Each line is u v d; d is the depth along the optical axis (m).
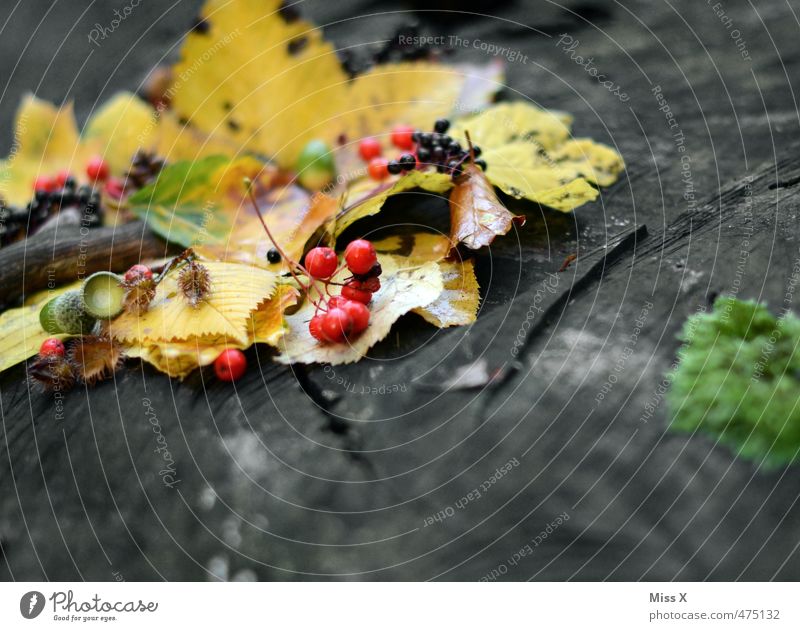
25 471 0.36
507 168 0.41
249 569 0.34
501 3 0.51
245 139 0.44
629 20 0.50
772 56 0.47
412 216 0.40
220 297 0.36
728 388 0.35
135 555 0.34
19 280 0.39
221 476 0.35
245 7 0.44
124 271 0.40
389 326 0.36
